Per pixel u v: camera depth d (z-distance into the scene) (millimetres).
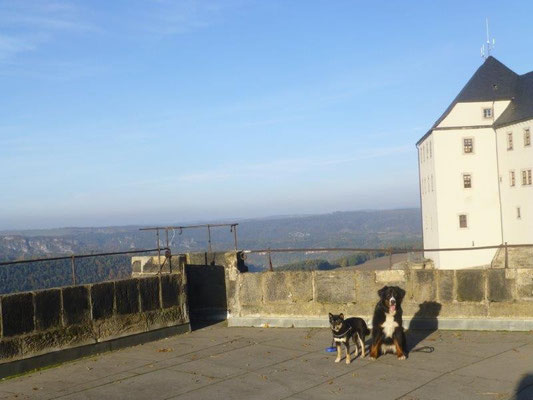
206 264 14164
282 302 13000
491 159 67250
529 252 56875
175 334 12539
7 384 9438
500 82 68438
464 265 66625
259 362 10086
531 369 8898
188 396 8430
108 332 11336
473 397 7809
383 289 10062
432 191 69812
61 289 10680
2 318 9805
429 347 10461
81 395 8711
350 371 9258
